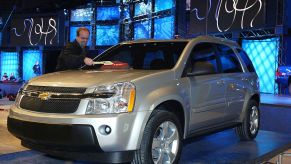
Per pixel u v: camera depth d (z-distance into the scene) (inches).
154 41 221.1
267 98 533.3
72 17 993.5
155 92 165.8
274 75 643.5
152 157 163.0
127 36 881.5
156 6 793.6
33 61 1070.4
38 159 190.4
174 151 175.8
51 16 1020.5
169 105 179.8
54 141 157.2
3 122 312.2
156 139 167.5
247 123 241.9
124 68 196.2
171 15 738.2
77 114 154.9
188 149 219.9
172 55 199.6
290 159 217.5
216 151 215.0
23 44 1072.8
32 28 1052.5
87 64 207.3
